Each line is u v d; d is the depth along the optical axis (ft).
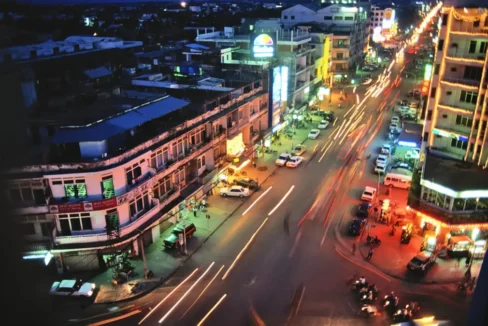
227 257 120.57
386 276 110.93
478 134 130.00
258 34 222.28
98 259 112.57
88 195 106.93
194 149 143.33
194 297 103.24
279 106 221.66
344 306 99.30
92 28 351.87
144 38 359.87
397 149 202.28
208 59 225.15
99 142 107.24
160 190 128.77
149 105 134.41
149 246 125.49
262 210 148.87
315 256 120.57
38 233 105.60
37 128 111.14
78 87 151.64
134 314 97.14
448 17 133.59
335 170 186.09
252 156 194.70
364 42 461.37
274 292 104.83
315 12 391.24
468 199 117.80
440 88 141.08
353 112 286.46
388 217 138.92
